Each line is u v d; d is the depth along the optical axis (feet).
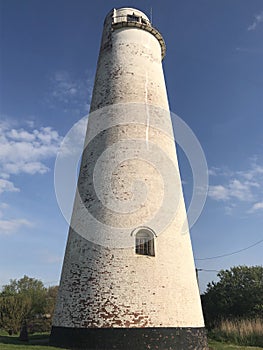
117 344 41.86
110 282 44.83
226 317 96.32
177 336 43.80
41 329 106.93
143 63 59.47
